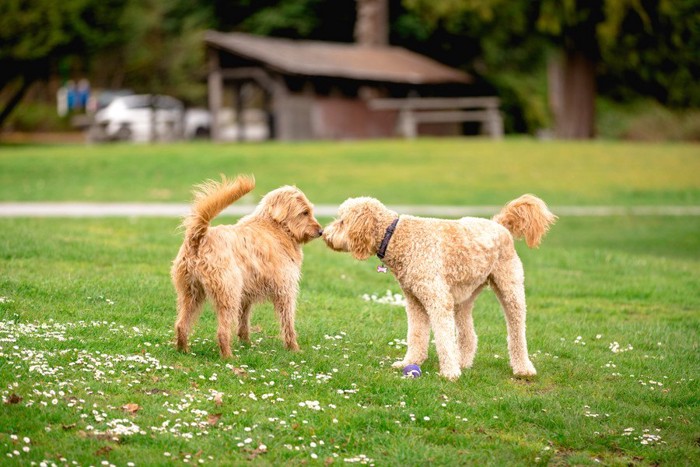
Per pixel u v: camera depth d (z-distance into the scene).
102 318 9.51
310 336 9.70
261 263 8.66
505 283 8.80
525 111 54.56
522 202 8.88
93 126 44.44
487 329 10.70
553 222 8.93
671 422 7.91
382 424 7.29
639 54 41.50
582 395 8.46
